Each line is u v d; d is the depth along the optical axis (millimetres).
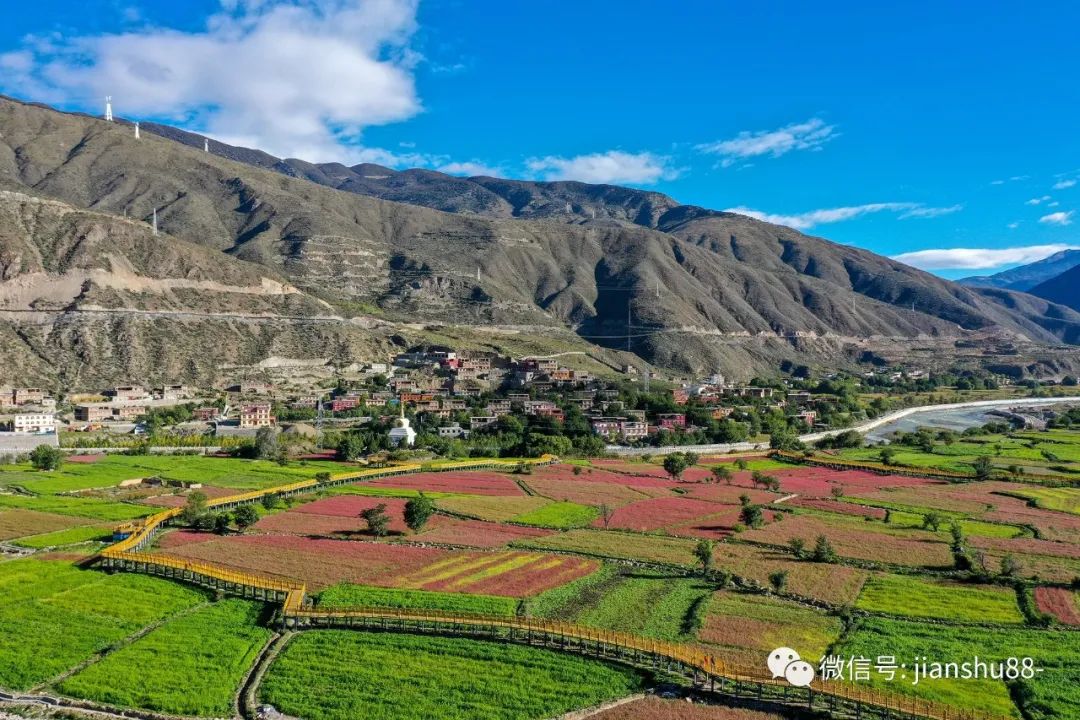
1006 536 118875
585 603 84375
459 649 70875
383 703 61688
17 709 61562
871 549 109562
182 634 75188
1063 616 82000
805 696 62031
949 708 60062
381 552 104062
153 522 114812
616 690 63719
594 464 191250
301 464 181750
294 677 65938
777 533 118875
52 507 129875
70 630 76000
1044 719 58531
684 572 97312
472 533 117062
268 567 96125
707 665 66062
